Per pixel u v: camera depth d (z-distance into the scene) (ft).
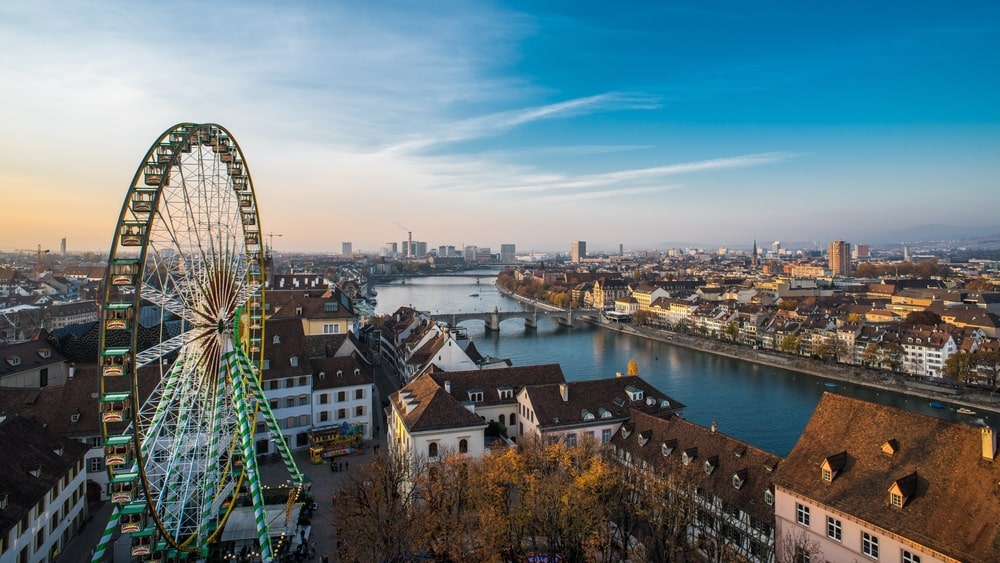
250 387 289.33
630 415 378.32
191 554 255.29
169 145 229.86
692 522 275.80
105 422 208.44
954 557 193.57
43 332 497.87
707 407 597.52
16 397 354.33
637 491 274.16
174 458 239.71
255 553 272.31
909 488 217.97
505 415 411.13
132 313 207.00
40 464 269.85
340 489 344.28
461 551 250.98
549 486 256.73
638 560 256.32
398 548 245.04
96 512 325.21
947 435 221.46
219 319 261.24
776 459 278.05
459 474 279.90
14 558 235.20
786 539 248.32
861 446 243.81
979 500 200.64
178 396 265.54
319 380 439.22
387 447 408.05
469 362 519.60
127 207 211.82
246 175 296.51
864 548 223.30
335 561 270.26
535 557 260.21
